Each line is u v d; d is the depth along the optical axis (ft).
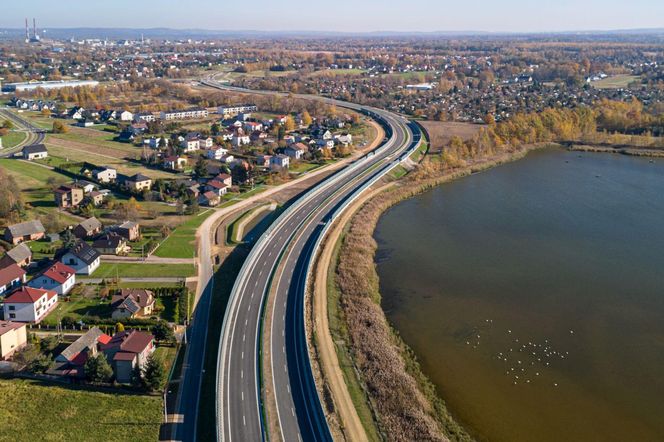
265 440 234.17
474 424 260.21
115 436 233.14
